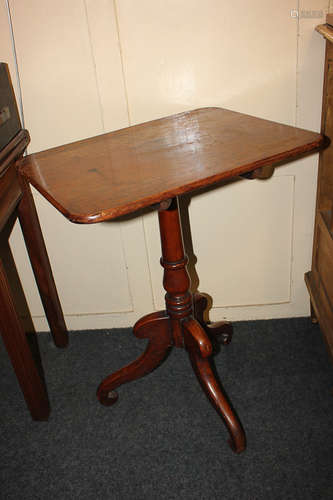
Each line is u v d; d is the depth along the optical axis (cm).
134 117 140
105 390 139
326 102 128
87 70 133
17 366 128
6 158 120
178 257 122
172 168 95
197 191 149
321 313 141
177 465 123
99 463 126
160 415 138
